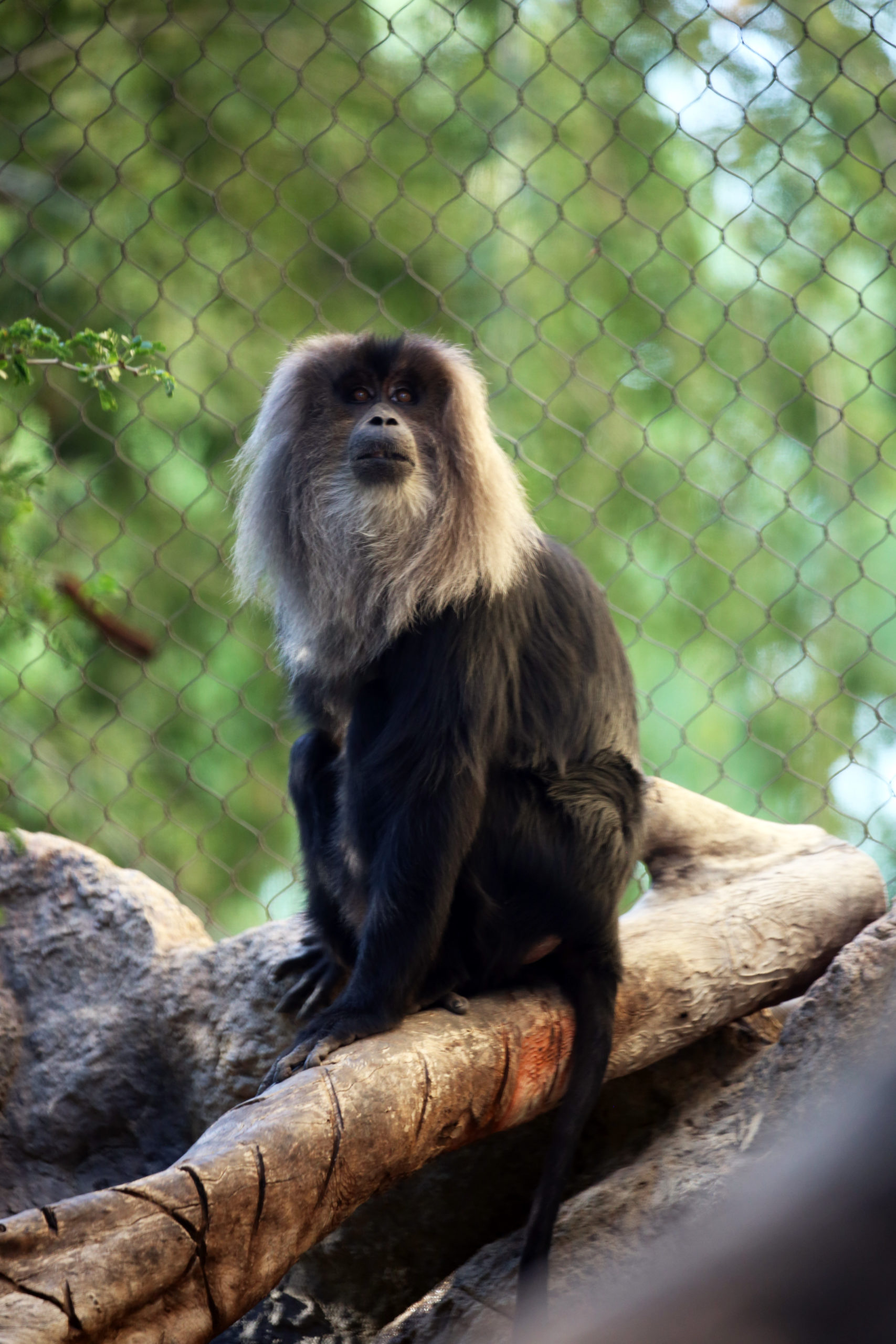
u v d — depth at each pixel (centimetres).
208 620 1316
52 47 1287
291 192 1336
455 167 1362
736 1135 541
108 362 512
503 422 1363
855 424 1441
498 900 538
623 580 1402
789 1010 626
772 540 1453
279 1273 399
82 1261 341
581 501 1388
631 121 1385
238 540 602
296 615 578
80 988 662
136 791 1264
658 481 1412
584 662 583
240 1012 616
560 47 1347
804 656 834
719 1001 576
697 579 1427
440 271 1370
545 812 542
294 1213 403
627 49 1338
